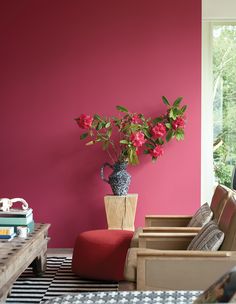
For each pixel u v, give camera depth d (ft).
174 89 20.13
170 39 20.12
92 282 15.84
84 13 20.24
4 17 20.30
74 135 20.35
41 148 20.38
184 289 11.07
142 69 20.16
